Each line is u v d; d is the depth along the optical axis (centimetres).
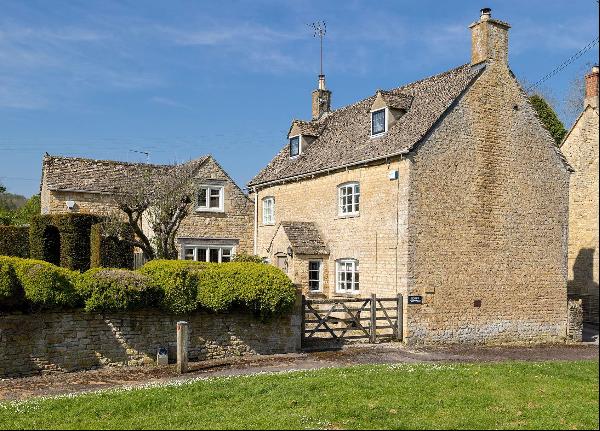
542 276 2167
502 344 2031
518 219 2130
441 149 1989
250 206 3019
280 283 1702
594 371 1260
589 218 2775
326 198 2394
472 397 1017
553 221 2205
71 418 943
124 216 2766
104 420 929
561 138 3306
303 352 1745
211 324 1656
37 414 974
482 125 2075
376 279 2078
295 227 2403
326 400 1005
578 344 2094
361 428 848
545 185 2195
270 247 2519
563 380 1155
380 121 2252
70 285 1453
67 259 2288
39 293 1389
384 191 2050
